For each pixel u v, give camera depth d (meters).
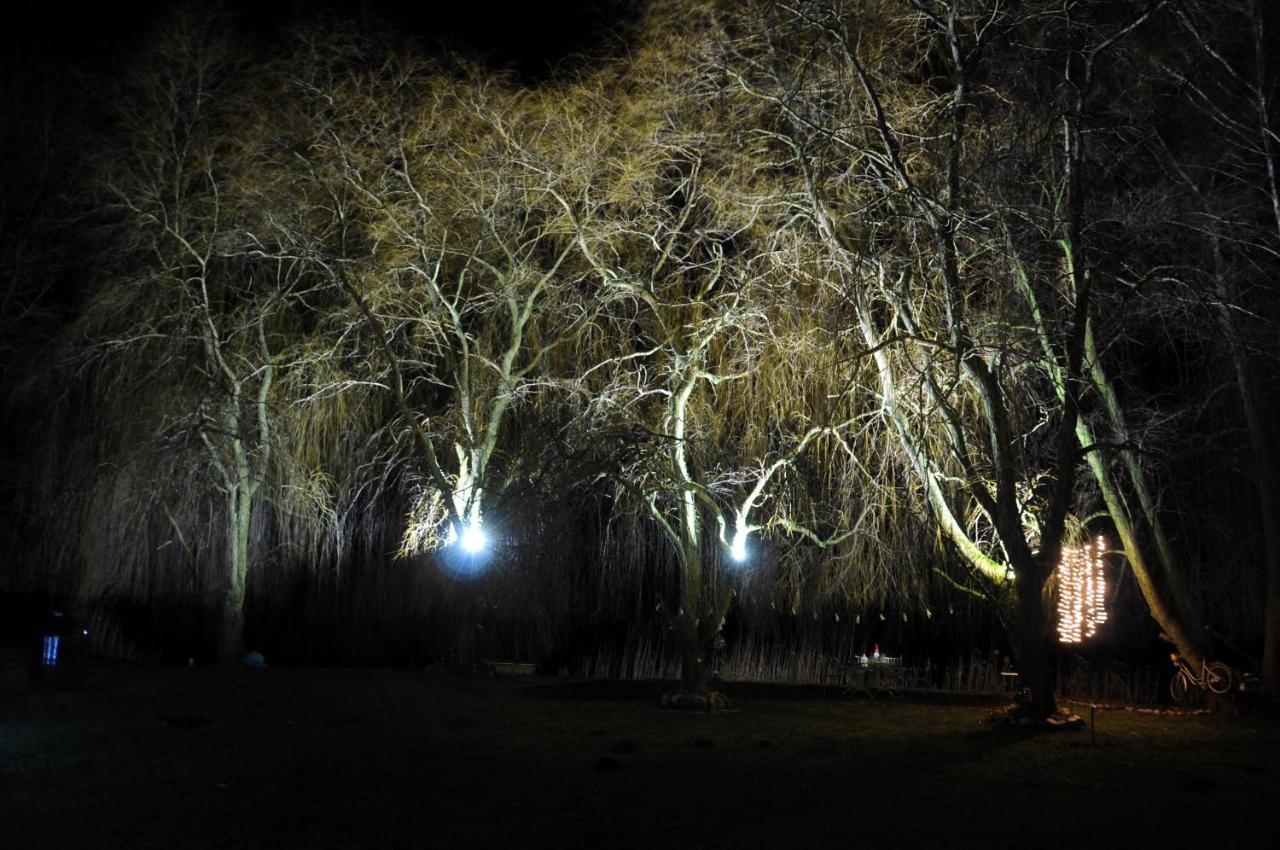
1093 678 20.23
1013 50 15.25
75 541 21.94
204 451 21.45
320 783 9.95
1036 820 9.02
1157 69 16.53
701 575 19.48
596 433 16.83
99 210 21.34
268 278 22.70
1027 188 15.72
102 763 10.62
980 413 17.64
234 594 21.81
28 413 22.56
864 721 15.23
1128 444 14.89
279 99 20.66
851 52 15.18
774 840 8.22
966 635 23.22
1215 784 10.60
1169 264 16.23
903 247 16.22
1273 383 17.98
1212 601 20.12
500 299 21.06
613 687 18.97
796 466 18.19
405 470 21.95
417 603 23.77
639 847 7.97
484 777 10.44
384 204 20.20
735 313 17.08
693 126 17.97
